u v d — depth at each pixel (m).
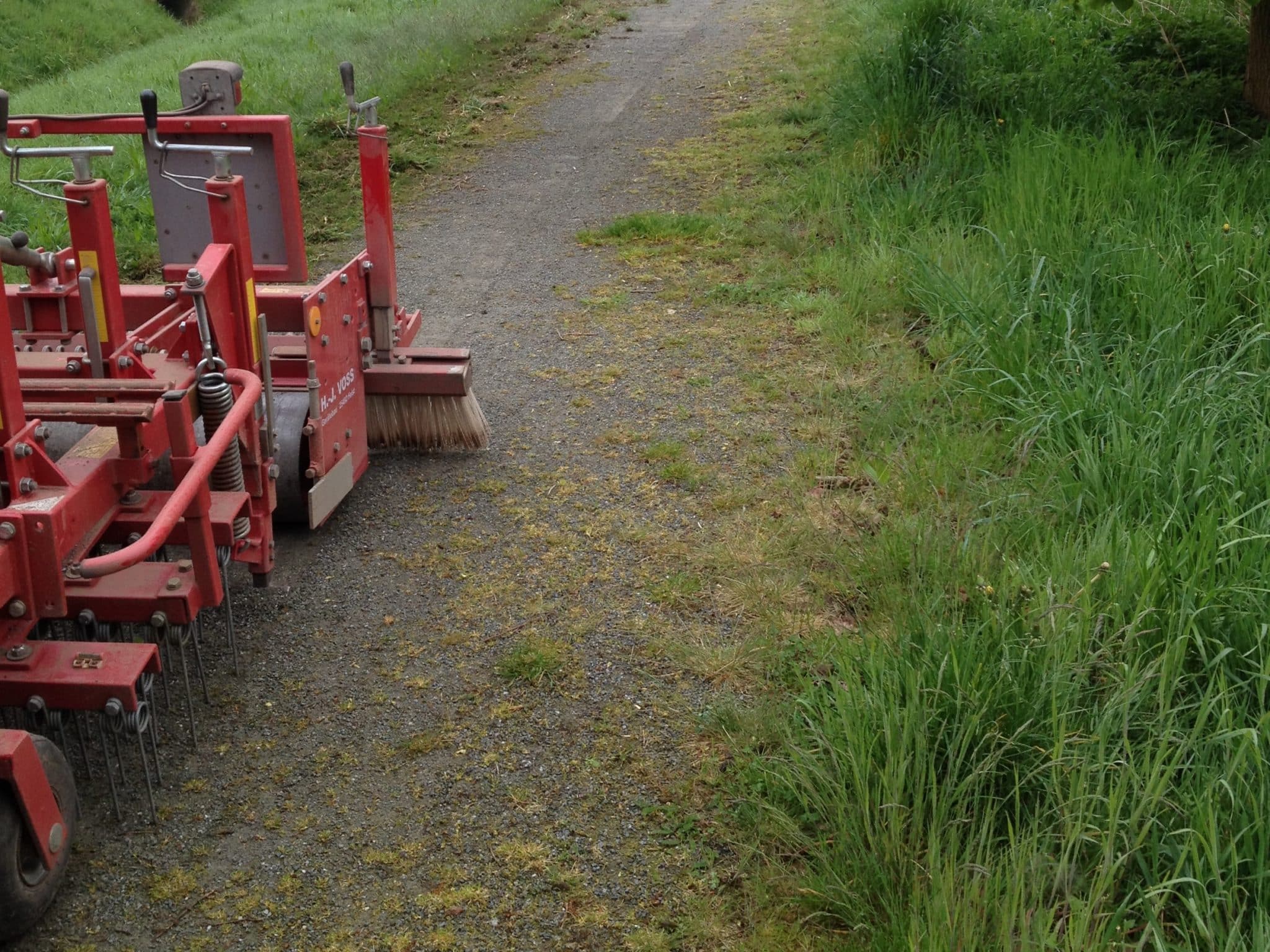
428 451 5.77
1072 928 2.84
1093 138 8.00
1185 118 8.87
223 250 4.18
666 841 3.46
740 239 8.33
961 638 3.67
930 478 5.09
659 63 14.27
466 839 3.50
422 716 4.01
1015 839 3.18
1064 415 5.07
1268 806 3.02
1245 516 4.21
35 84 19.89
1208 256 6.15
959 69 9.59
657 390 6.27
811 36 14.85
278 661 4.30
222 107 5.36
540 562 4.84
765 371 6.40
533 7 17.30
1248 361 5.42
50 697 3.23
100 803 3.64
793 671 4.08
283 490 4.97
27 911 3.07
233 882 3.37
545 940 3.16
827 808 3.41
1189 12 11.58
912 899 3.00
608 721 3.95
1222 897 2.87
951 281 6.53
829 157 9.60
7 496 3.24
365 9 18.69
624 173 10.22
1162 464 4.63
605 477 5.46
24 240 4.11
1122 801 3.11
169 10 26.47
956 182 8.21
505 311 7.45
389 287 5.51
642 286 7.75
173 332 4.48
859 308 6.94
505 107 12.59
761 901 3.22
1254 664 3.53
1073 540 4.46
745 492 5.24
